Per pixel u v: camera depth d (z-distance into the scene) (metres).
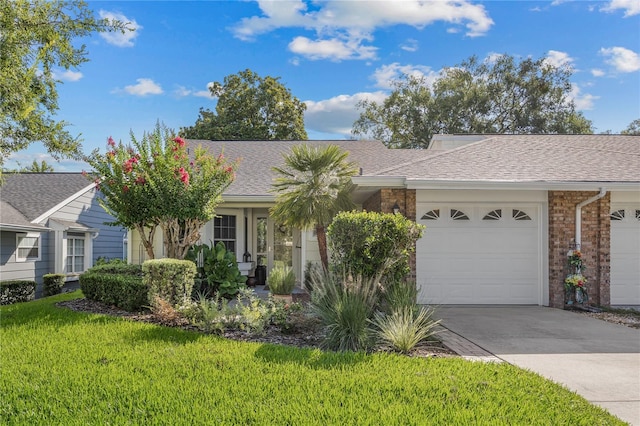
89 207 17.98
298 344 6.27
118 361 5.28
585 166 10.58
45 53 6.81
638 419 3.91
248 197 11.84
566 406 4.03
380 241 6.82
